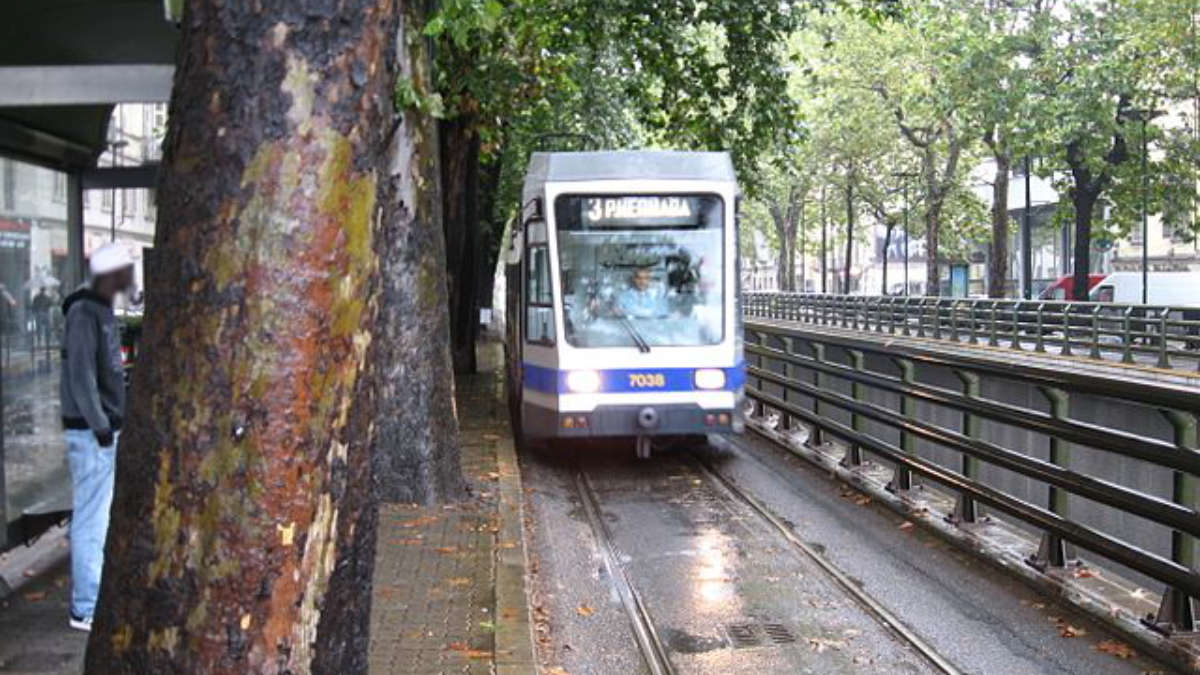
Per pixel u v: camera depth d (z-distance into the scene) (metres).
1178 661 6.12
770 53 18.11
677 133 18.86
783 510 10.84
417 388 10.23
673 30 17.88
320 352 2.92
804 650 6.73
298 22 2.93
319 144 2.93
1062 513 7.95
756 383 18.17
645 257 13.53
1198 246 55.81
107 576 2.99
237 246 2.89
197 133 2.94
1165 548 10.61
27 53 5.45
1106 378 7.15
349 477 3.02
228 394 2.86
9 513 7.29
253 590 2.86
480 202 29.00
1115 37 33.28
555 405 13.24
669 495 11.95
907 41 41.53
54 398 7.73
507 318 19.70
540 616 7.43
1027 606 7.43
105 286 6.00
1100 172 37.38
